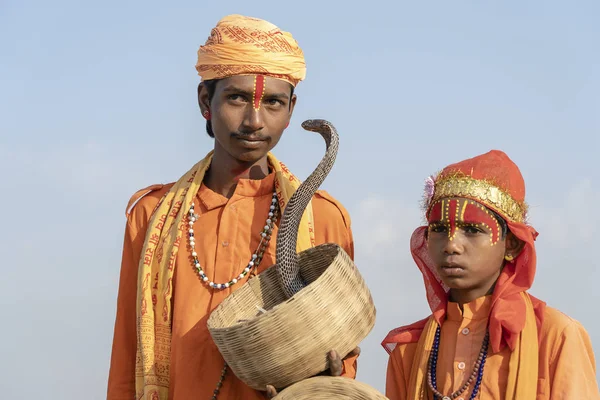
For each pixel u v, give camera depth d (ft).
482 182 19.69
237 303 19.65
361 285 18.81
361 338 18.72
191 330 20.10
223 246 20.59
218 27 20.86
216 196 21.12
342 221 21.12
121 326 21.31
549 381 19.04
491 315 19.39
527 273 19.76
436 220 19.75
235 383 19.86
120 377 21.17
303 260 19.79
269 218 20.71
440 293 20.44
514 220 19.84
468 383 19.36
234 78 20.34
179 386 19.95
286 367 18.04
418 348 20.22
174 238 20.71
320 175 19.27
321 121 19.66
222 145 20.77
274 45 20.48
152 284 20.68
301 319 17.87
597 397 19.04
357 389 18.02
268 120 20.49
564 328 19.26
